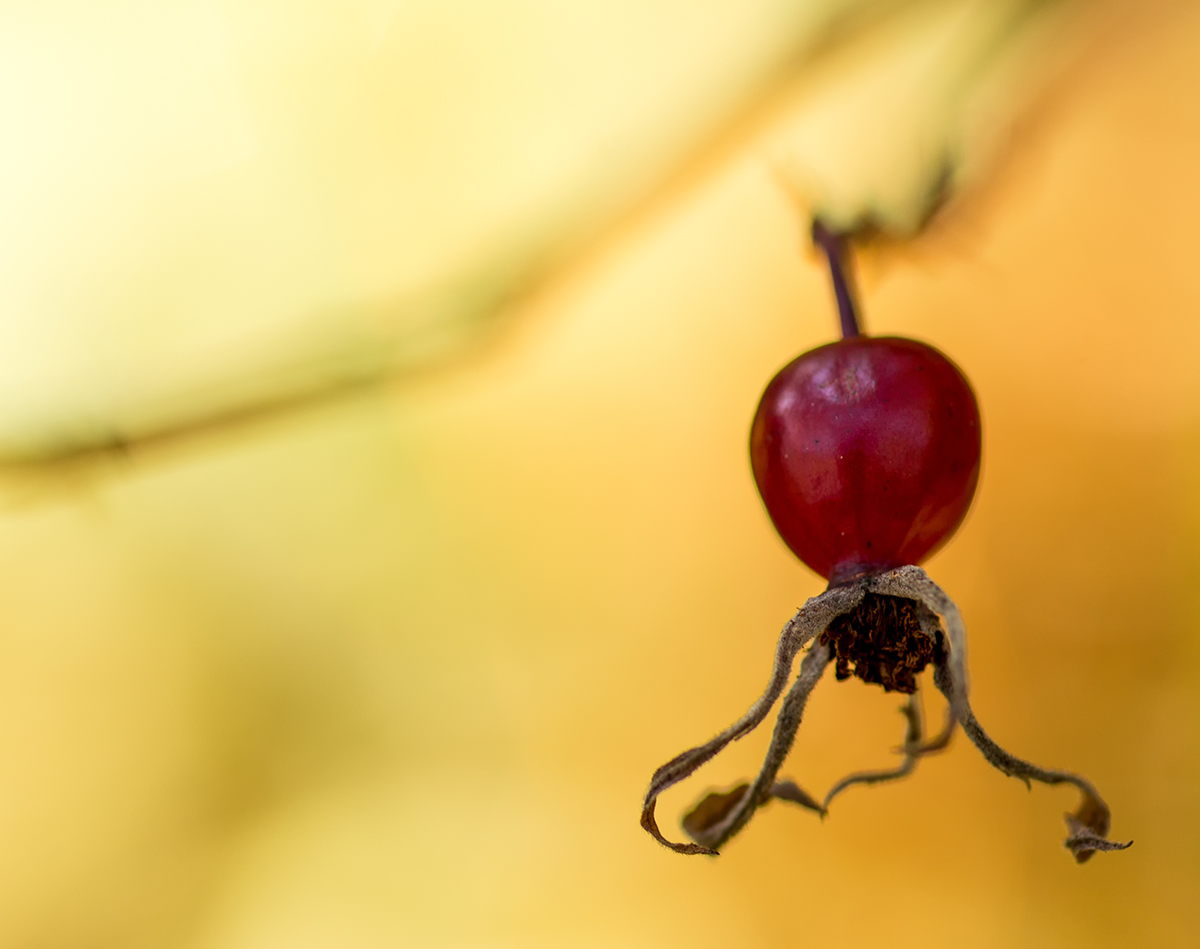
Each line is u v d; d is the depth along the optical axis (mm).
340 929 392
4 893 398
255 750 421
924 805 365
